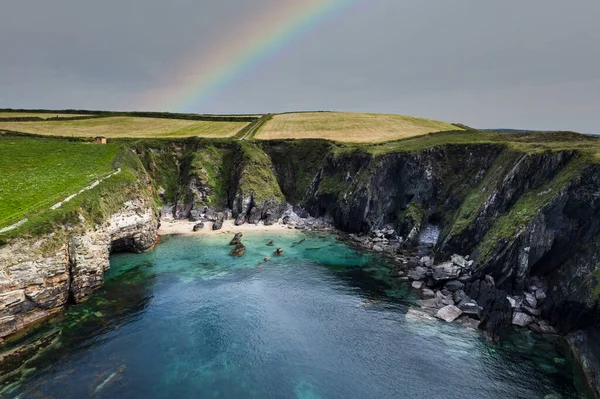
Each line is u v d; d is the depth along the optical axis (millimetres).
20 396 26953
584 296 36062
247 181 83625
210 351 33812
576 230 43219
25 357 31281
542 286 44500
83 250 41500
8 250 34344
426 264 55781
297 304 43469
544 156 53000
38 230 37719
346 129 115938
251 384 29875
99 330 35969
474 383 30781
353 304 43750
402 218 71188
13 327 33781
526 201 50781
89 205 47375
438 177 73688
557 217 44781
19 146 72562
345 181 82438
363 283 49500
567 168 48562
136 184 61875
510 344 35938
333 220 78562
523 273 44500
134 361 31812
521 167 54812
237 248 60125
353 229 73312
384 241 66812
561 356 34125
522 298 43625
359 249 63688
